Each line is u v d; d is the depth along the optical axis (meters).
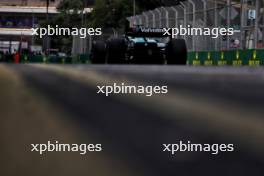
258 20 66.50
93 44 56.31
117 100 8.97
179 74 11.89
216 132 5.92
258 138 5.53
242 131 5.76
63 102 9.29
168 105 7.84
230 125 6.02
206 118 6.55
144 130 6.66
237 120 6.16
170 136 6.17
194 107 7.30
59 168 5.73
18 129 7.50
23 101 9.71
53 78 13.72
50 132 7.07
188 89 8.76
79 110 8.38
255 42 66.50
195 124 6.40
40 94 10.40
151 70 14.98
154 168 5.33
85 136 6.66
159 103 8.16
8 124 7.88
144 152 5.83
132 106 8.26
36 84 12.29
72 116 7.90
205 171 5.12
